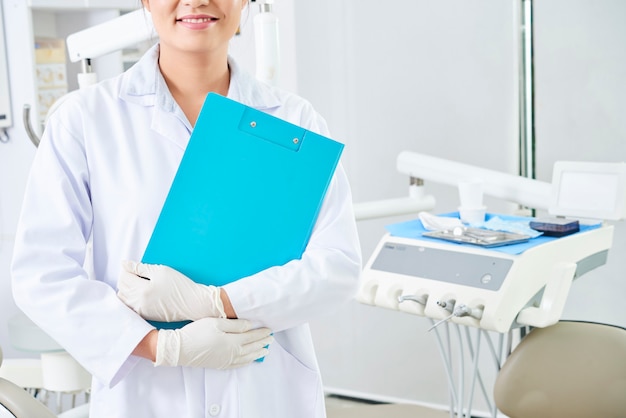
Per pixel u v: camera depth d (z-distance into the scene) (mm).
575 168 2215
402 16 2990
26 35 2977
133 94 1291
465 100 2938
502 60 2842
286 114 1363
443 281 1985
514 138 2865
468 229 2129
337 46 3125
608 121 2660
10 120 3043
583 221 2256
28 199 1236
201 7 1212
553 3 2699
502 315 1871
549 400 1948
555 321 1928
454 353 3061
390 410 2309
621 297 2666
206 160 1206
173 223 1206
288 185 1227
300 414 1359
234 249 1225
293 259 1253
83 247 1243
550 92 2754
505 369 2025
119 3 3072
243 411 1261
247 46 3205
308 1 3141
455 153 2992
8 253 3137
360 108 3129
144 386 1262
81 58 2172
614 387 1873
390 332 3191
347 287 1264
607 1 2600
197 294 1186
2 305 3168
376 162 3141
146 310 1189
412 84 3021
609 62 2625
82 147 1266
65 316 1178
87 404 2324
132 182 1253
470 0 2865
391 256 2131
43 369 2303
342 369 3322
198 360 1178
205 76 1306
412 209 2631
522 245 1998
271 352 1312
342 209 1318
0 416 1448
